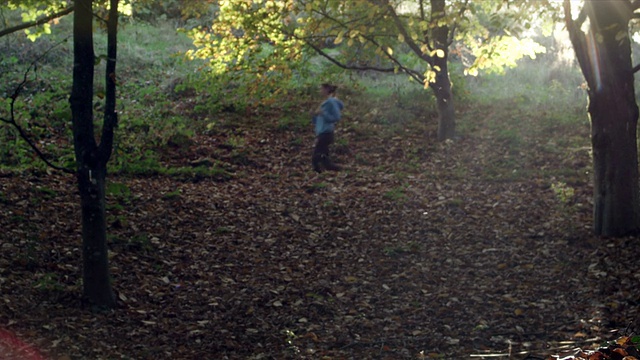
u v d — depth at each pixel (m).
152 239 10.12
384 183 14.02
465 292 8.91
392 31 15.41
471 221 11.55
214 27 13.89
